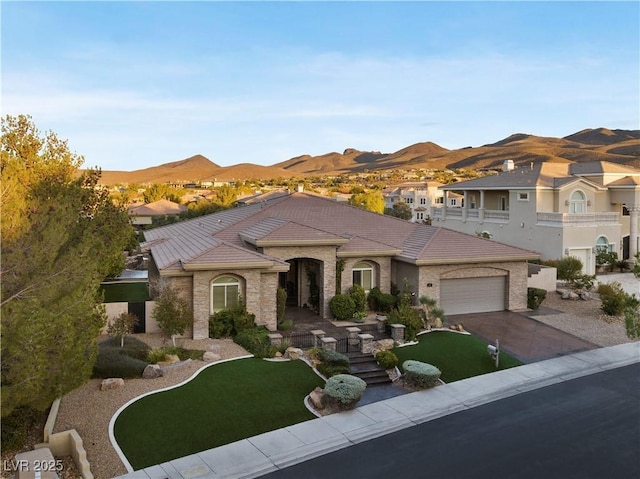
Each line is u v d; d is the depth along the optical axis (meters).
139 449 12.84
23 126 19.95
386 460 12.85
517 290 28.52
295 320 25.28
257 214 31.56
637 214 42.16
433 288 26.36
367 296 27.00
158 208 72.00
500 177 47.12
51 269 12.83
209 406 15.26
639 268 34.81
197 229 33.09
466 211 48.69
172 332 20.36
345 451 13.30
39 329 10.77
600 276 38.47
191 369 17.89
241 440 13.69
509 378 18.89
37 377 10.61
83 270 13.27
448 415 15.67
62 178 19.86
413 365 18.20
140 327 22.39
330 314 25.75
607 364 20.52
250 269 22.55
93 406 14.74
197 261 21.52
